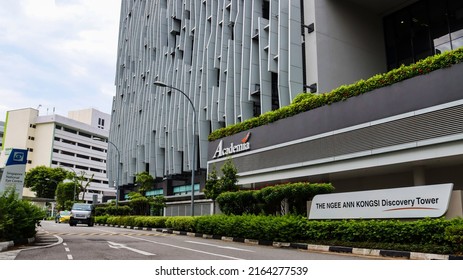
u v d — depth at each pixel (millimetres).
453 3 23438
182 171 39469
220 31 33688
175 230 23688
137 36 52562
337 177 20125
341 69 24938
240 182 23609
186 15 41500
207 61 34094
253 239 16266
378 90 16547
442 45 23688
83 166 101062
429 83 14625
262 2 28906
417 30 25672
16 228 12930
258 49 28203
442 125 13844
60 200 69625
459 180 16078
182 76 39406
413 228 10922
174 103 40156
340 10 26094
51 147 91938
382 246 11430
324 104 19016
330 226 13406
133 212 38094
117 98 58031
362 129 16797
